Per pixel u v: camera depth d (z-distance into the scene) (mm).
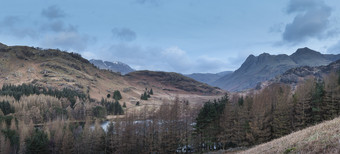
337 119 25625
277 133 64438
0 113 118375
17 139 81125
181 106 93875
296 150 19344
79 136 81875
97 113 168625
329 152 16031
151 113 100875
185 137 76875
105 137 80688
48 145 78812
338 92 65188
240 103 93125
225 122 70438
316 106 67750
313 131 23016
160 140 73312
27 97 158000
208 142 70875
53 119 133625
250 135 64750
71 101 183750
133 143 75562
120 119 91938
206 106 73750
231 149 64062
